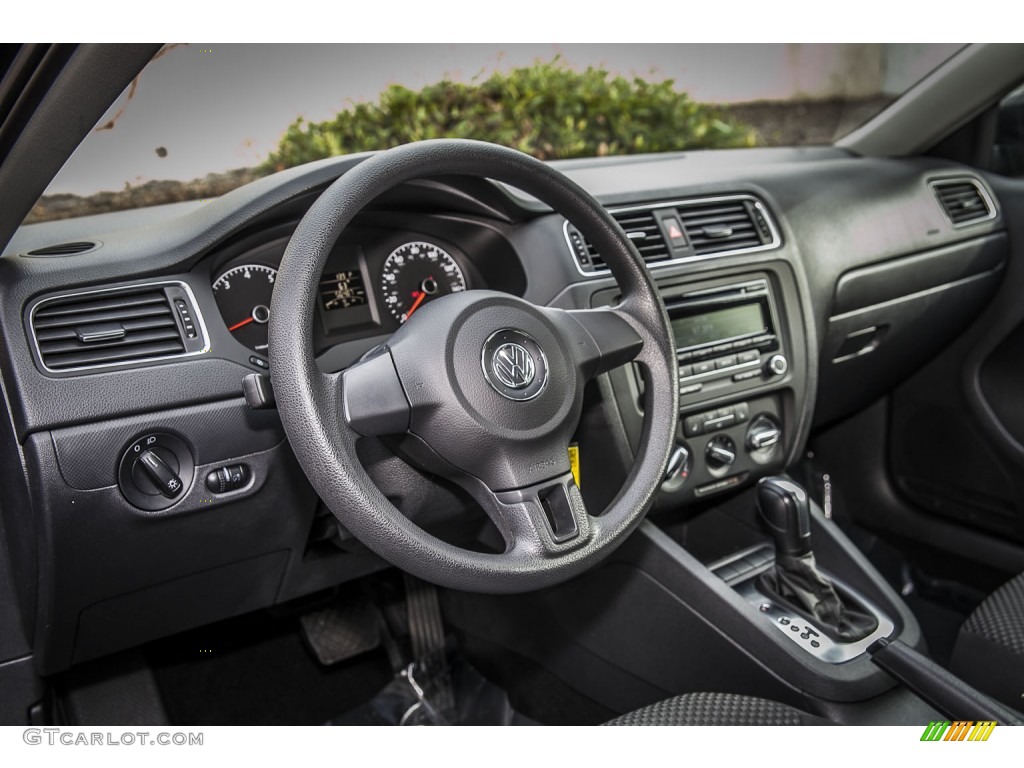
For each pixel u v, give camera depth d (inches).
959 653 49.1
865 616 53.7
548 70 83.6
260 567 50.5
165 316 44.1
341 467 35.0
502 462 38.3
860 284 67.4
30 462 40.6
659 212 58.1
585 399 52.6
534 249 52.9
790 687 50.0
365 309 52.2
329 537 51.4
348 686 66.9
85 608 45.9
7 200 38.2
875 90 82.3
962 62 72.4
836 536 58.7
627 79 88.0
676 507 59.0
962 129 78.7
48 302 41.6
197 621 52.1
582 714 63.7
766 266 60.2
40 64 33.1
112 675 59.1
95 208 56.0
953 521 76.8
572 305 52.0
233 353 45.0
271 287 48.9
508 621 64.7
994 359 73.3
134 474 42.9
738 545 66.9
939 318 73.4
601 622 59.0
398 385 37.7
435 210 52.1
